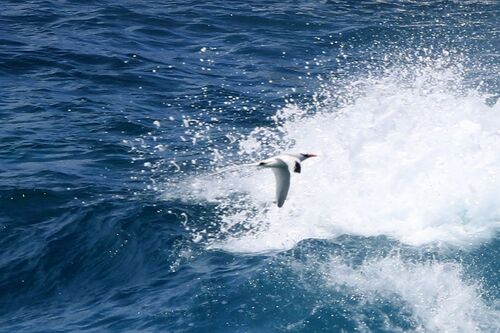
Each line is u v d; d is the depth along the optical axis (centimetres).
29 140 2628
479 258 1888
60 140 2639
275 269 1853
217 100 3016
